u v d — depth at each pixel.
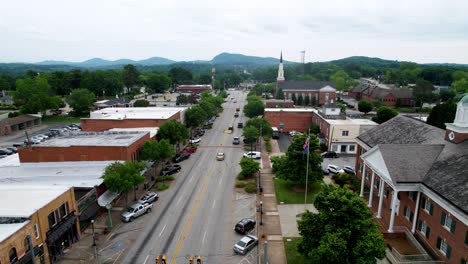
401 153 34.41
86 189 38.09
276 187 47.75
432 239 29.83
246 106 99.75
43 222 28.86
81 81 153.12
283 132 88.81
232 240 33.59
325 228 25.08
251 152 62.12
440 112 68.81
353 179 48.19
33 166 45.19
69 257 30.91
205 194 45.44
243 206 41.53
